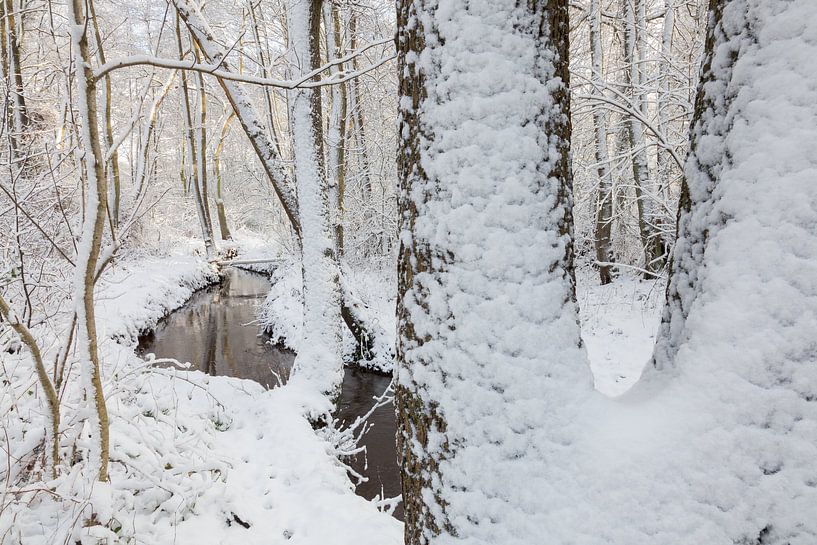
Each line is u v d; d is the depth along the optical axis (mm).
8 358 4023
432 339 1544
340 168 11500
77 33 2279
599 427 1404
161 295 13086
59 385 3188
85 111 2359
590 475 1344
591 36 10062
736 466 1217
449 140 1511
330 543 3367
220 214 24141
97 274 2781
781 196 1254
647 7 11203
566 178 1612
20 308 3918
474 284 1466
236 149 29078
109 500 2893
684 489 1257
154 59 2463
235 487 4016
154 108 3266
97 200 2467
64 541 2625
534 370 1427
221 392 5969
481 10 1483
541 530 1358
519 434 1413
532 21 1512
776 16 1329
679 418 1315
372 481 5465
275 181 6816
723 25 1521
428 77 1563
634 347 7227
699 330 1368
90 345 2656
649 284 9898
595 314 8688
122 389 3979
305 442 4711
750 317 1257
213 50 5625
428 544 1560
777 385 1201
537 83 1507
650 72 9695
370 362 9297
